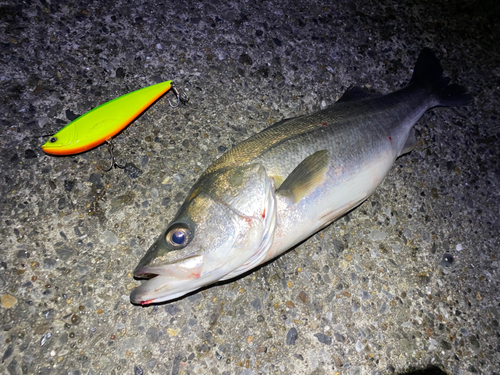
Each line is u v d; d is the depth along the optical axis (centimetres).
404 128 46
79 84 42
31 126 40
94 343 35
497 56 61
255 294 39
